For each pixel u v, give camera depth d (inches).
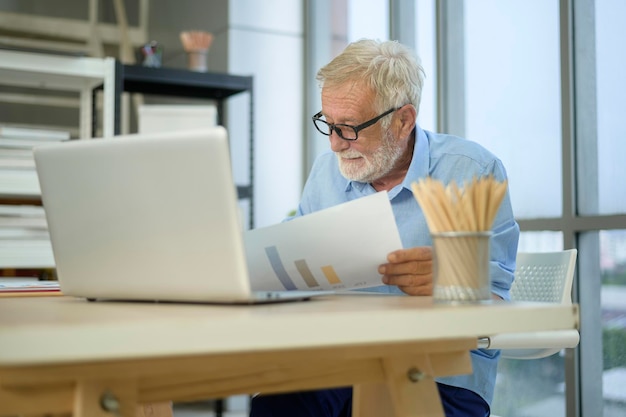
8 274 159.8
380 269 68.1
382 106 90.6
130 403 45.2
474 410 84.7
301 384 51.3
